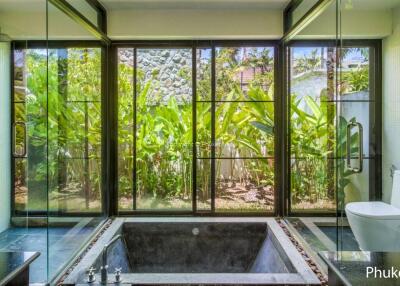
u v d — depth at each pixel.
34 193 2.96
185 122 3.76
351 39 2.69
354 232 2.60
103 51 3.63
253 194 3.78
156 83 3.76
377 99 2.75
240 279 2.20
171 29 3.54
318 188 3.01
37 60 3.04
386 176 2.71
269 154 3.78
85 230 3.27
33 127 3.08
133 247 3.44
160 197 3.79
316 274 2.28
